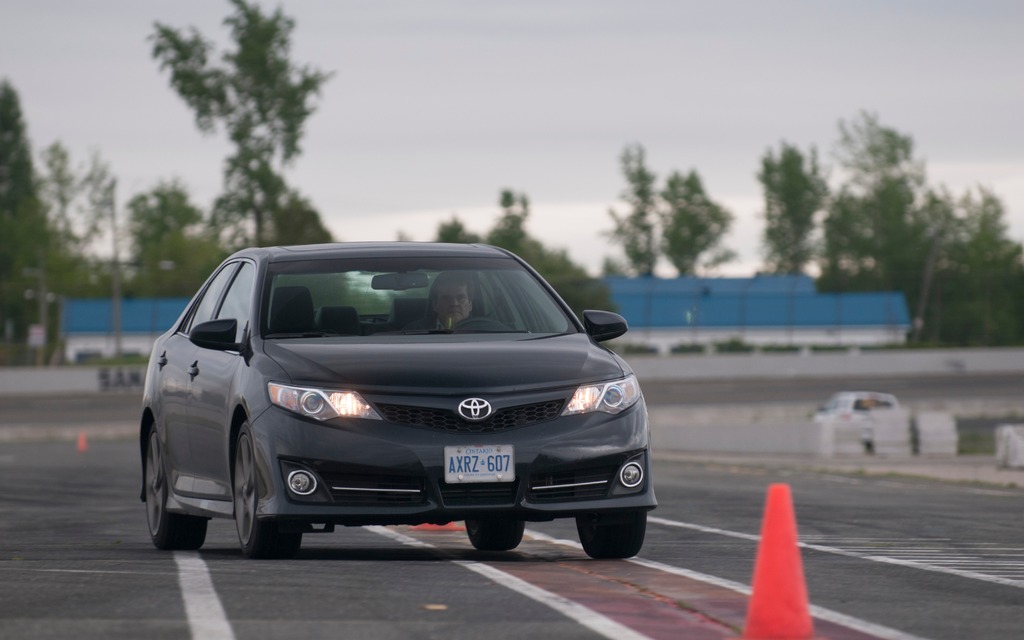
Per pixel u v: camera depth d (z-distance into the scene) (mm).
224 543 32844
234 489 26453
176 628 17203
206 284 31734
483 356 25531
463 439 24469
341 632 17016
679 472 83938
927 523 40156
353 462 24297
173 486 30109
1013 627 18438
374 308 27500
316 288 27688
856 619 18938
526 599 19969
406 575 22672
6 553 28906
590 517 26062
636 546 26547
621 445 25328
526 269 29312
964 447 123375
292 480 24562
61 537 35750
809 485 66812
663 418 176750
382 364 25125
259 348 26438
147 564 24688
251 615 18297
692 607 19188
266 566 24000
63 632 16906
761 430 119438
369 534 34750
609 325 28219
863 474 80188
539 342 26703
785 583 16688
